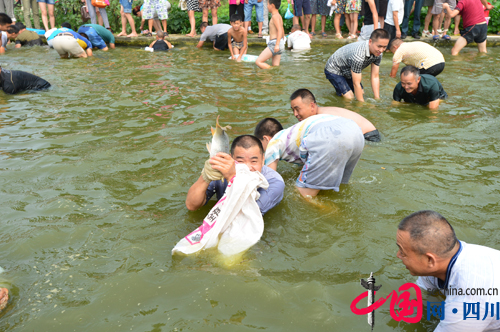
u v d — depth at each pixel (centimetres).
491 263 217
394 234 330
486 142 515
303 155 388
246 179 313
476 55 1089
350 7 1187
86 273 285
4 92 741
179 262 296
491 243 315
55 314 248
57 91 757
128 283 272
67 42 1036
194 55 1108
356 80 684
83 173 437
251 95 720
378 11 1135
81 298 261
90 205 375
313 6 1239
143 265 292
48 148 504
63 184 413
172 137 536
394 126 575
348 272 286
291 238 326
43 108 663
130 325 240
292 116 611
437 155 477
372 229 337
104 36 1232
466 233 326
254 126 571
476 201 377
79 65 979
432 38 1218
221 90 754
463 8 1066
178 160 466
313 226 343
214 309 251
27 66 966
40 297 263
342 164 377
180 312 249
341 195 392
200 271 284
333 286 271
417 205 371
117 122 598
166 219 353
